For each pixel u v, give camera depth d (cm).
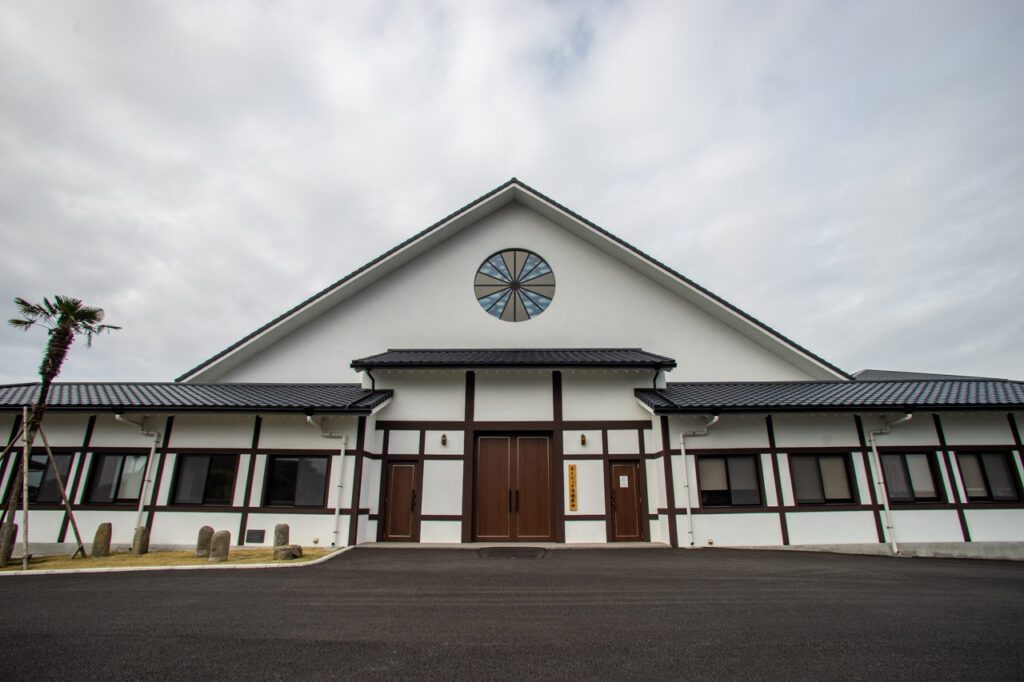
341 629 532
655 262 1597
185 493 1212
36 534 1171
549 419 1310
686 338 1611
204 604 632
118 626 541
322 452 1208
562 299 1656
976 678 416
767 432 1212
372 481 1258
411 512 1247
